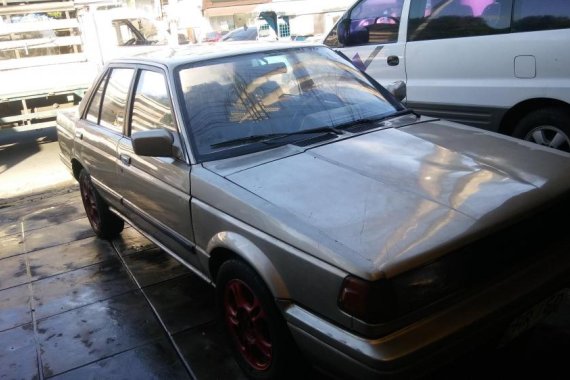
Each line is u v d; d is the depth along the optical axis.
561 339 2.88
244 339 2.77
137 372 2.97
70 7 9.27
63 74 9.17
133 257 4.50
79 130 4.64
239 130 3.13
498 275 2.25
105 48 9.65
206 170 2.88
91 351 3.22
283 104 3.33
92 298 3.86
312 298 2.20
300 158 2.85
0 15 8.78
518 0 4.46
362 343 2.01
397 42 5.49
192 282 3.93
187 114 3.14
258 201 2.51
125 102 3.88
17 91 8.86
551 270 2.35
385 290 1.98
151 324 3.43
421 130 3.21
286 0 23.31
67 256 4.68
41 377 3.03
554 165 2.68
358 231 2.18
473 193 2.40
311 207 2.39
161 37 11.63
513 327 2.29
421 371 2.01
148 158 3.37
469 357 2.38
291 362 2.46
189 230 3.03
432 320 2.06
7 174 8.20
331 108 3.40
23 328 3.57
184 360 3.03
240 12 24.94
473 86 4.88
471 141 3.02
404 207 2.31
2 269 4.58
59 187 7.18
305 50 3.80
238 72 3.43
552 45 4.28
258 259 2.42
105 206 4.66
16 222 5.81
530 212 2.32
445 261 2.09
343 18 6.16
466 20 4.86
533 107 4.59
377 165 2.71
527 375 2.64
